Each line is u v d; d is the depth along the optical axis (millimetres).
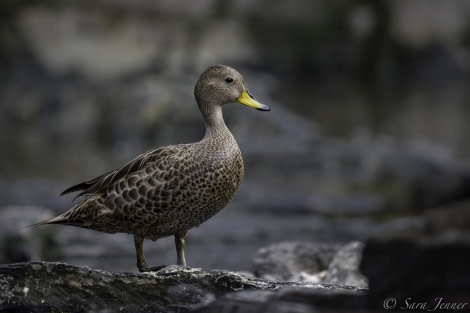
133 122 21500
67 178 16891
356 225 13055
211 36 28562
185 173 6586
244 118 19953
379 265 4859
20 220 11039
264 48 30406
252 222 13109
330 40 31703
